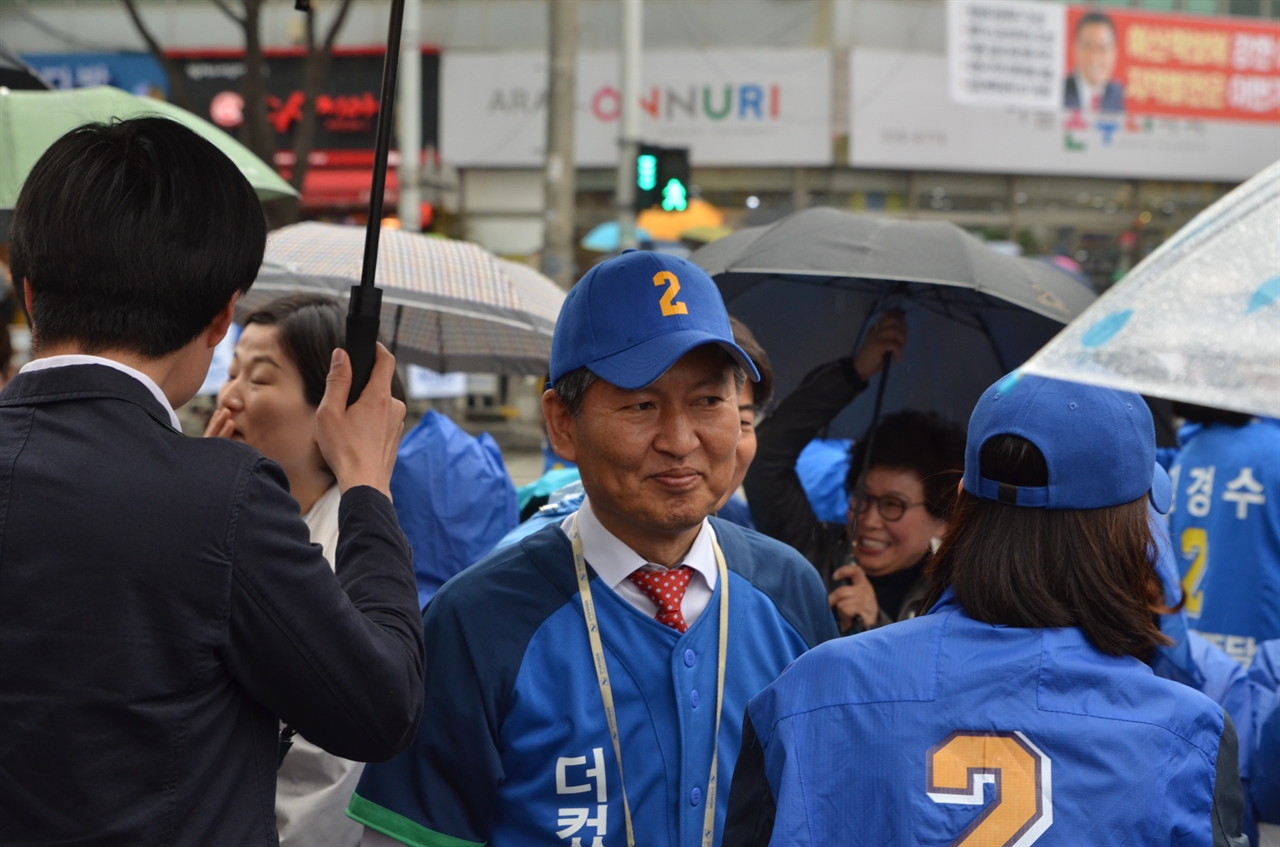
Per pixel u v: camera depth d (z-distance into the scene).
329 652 1.36
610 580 1.81
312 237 3.36
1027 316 3.10
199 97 18.44
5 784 1.28
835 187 18.06
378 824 1.71
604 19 17.55
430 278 3.12
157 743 1.29
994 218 18.44
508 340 3.99
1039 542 1.49
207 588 1.32
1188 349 0.90
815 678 1.50
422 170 18.02
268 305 2.54
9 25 18.66
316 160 18.38
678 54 17.64
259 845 1.38
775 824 1.42
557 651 1.77
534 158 17.84
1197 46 16.28
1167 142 18.27
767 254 3.02
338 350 1.63
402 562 1.55
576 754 1.73
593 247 15.52
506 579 1.82
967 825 1.37
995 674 1.43
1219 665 2.79
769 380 2.43
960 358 3.22
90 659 1.28
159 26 18.41
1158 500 1.66
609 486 1.74
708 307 1.76
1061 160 18.11
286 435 2.46
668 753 1.77
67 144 1.44
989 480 1.52
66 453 1.33
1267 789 2.35
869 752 1.42
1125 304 0.94
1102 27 15.84
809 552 2.93
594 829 1.72
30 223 1.41
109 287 1.40
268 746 1.42
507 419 16.41
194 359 1.49
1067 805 1.35
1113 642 1.46
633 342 1.70
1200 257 0.96
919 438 2.80
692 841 1.75
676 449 1.71
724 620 1.86
